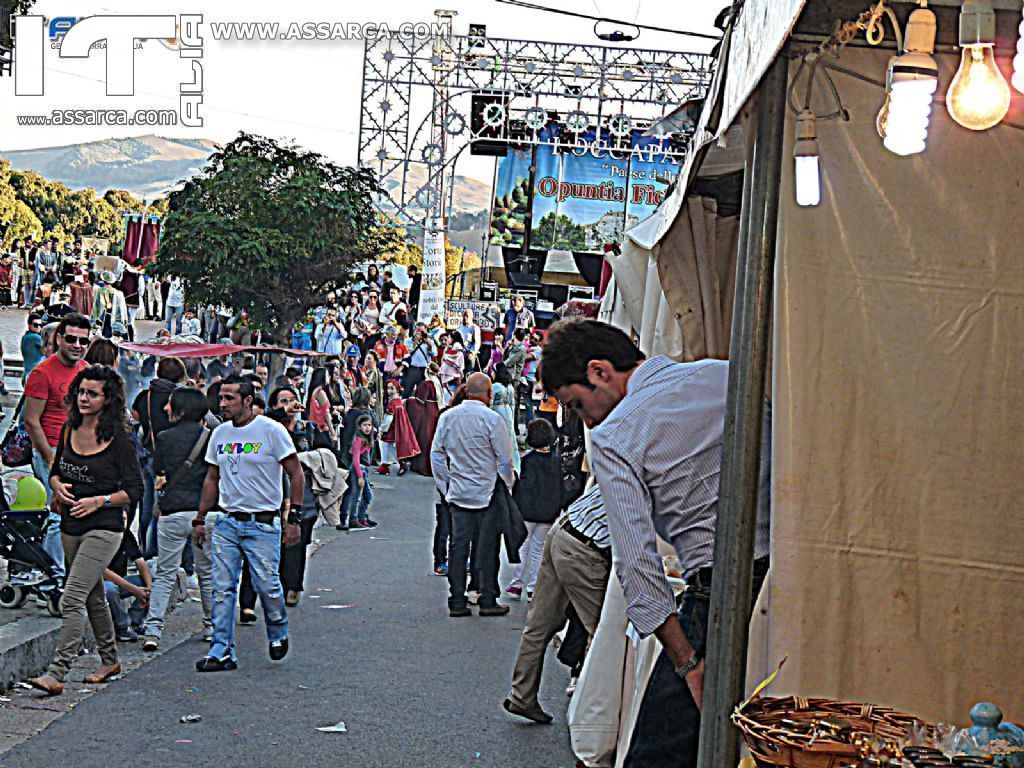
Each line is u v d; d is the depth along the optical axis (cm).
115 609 1195
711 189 785
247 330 2972
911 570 610
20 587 1195
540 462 1476
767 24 471
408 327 4034
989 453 611
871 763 428
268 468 1123
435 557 1670
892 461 613
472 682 1089
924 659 608
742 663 526
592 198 4703
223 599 1114
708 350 784
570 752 886
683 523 569
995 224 617
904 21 552
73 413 1001
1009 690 606
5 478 1548
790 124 612
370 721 954
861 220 619
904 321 616
